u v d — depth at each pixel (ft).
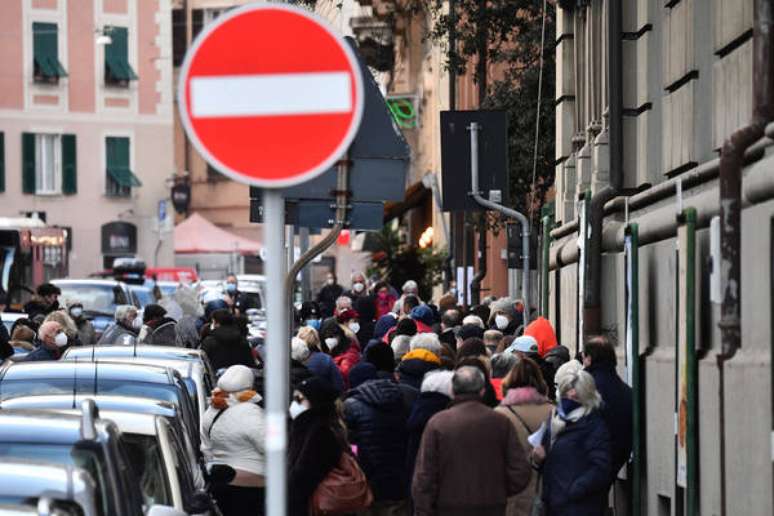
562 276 144.87
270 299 49.32
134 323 173.88
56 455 62.59
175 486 73.20
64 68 512.22
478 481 79.36
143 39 522.88
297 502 88.07
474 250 253.65
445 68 210.79
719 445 80.79
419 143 363.56
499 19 206.59
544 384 87.66
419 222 379.96
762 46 76.13
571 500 82.53
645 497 102.63
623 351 111.86
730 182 76.95
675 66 102.32
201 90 49.57
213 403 98.58
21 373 95.96
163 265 524.93
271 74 49.57
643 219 106.22
